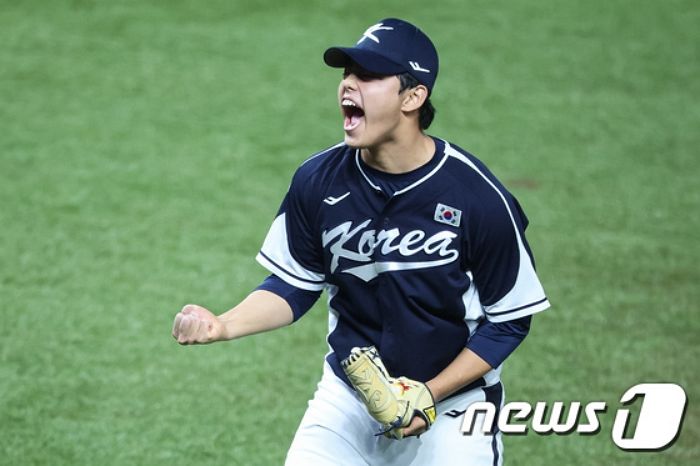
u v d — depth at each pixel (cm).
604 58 4081
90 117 3475
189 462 1884
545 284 2584
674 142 3453
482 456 1347
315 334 2355
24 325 2341
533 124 3544
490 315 1298
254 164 3206
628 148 3403
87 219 2850
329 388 1365
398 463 1338
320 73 3856
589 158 3325
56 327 2339
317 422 1353
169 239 2761
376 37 1213
